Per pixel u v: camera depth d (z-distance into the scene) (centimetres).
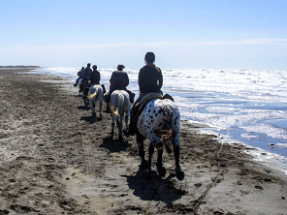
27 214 430
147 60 615
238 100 1903
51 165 642
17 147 773
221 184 555
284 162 693
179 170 512
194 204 474
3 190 504
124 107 834
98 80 1298
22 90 2486
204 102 1803
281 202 483
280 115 1330
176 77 5809
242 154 753
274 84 3688
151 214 441
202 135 964
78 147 793
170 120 498
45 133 941
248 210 455
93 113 1209
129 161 689
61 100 1845
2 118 1177
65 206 459
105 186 542
